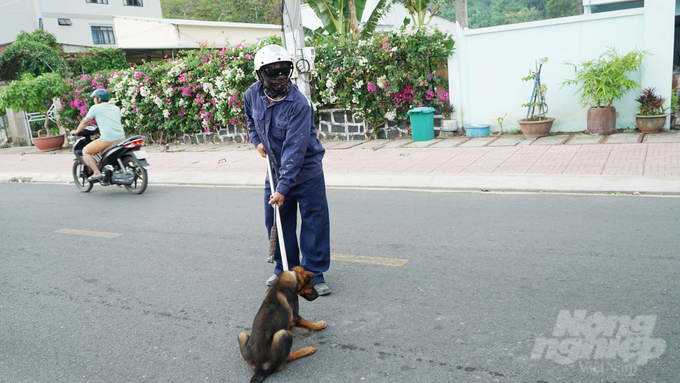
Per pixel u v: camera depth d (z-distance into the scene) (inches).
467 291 144.2
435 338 119.4
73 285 175.0
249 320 138.5
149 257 200.8
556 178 264.2
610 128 377.4
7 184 439.2
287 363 114.3
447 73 442.9
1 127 768.9
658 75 368.5
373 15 566.9
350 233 211.5
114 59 880.3
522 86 417.4
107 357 123.4
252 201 291.3
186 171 402.0
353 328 128.6
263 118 142.8
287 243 157.8
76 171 368.5
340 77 462.0
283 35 349.7
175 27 851.4
